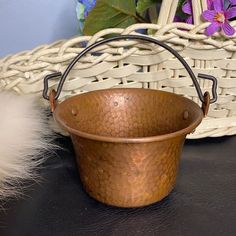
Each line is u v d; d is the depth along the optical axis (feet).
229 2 1.57
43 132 1.69
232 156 1.65
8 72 1.58
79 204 1.35
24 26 2.44
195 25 1.49
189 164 1.60
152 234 1.20
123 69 1.56
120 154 1.17
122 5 1.62
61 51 1.51
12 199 1.38
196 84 1.36
